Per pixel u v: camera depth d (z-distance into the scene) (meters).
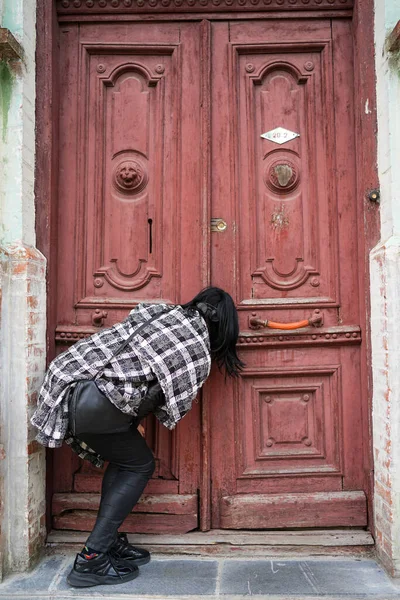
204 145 2.61
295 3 2.63
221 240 2.62
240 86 2.68
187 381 2.11
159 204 2.66
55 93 2.59
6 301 2.26
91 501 2.54
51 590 2.13
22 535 2.26
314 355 2.60
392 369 2.22
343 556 2.41
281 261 2.64
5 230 2.31
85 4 2.63
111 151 2.68
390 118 2.27
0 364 2.23
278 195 2.67
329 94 2.64
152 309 2.28
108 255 2.66
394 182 2.25
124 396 2.02
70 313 2.63
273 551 2.44
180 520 2.53
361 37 2.50
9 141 2.32
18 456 2.26
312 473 2.56
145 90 2.68
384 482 2.28
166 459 2.58
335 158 2.63
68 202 2.65
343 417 2.58
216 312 2.35
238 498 2.54
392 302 2.22
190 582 2.18
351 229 2.62
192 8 2.63
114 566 2.18
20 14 2.34
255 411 2.59
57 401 2.04
